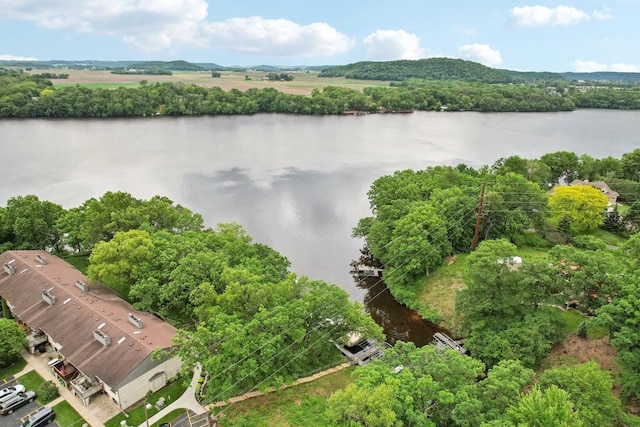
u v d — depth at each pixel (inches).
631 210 3646.7
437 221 2844.5
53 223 3061.0
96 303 2223.2
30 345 2094.0
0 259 2704.2
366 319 1983.3
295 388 1916.8
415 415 1322.6
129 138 7199.8
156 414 1756.9
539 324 1990.7
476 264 2123.5
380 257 3125.0
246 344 1715.1
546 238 3376.0
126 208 2933.1
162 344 1905.8
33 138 6865.2
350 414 1286.9
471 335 2187.5
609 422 1390.3
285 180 5265.8
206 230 3152.1
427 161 6338.6
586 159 5049.2
